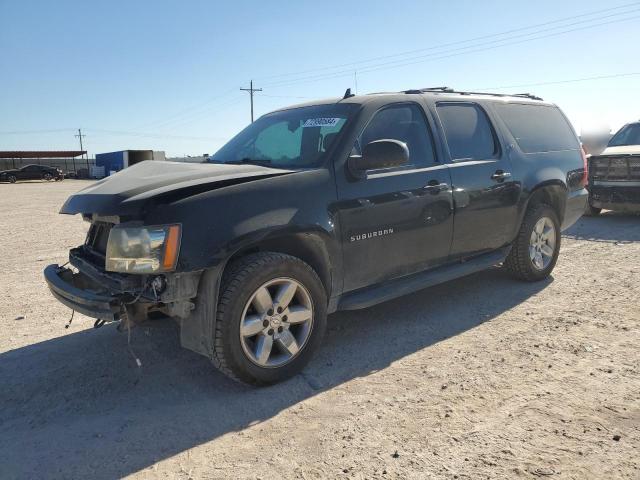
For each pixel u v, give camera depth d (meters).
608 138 11.09
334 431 2.86
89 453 2.76
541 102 6.12
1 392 3.50
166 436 2.89
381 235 3.99
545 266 5.65
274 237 3.37
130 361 3.94
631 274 5.82
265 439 2.82
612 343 3.90
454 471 2.46
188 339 3.33
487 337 4.14
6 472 2.62
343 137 3.93
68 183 41.38
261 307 3.34
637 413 2.91
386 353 3.91
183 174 3.56
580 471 2.42
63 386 3.56
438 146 4.59
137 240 3.05
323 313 3.64
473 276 5.96
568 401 3.06
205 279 3.18
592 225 9.51
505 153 5.17
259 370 3.34
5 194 25.61
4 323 4.91
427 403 3.11
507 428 2.80
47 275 3.71
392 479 2.42
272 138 4.46
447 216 4.49
